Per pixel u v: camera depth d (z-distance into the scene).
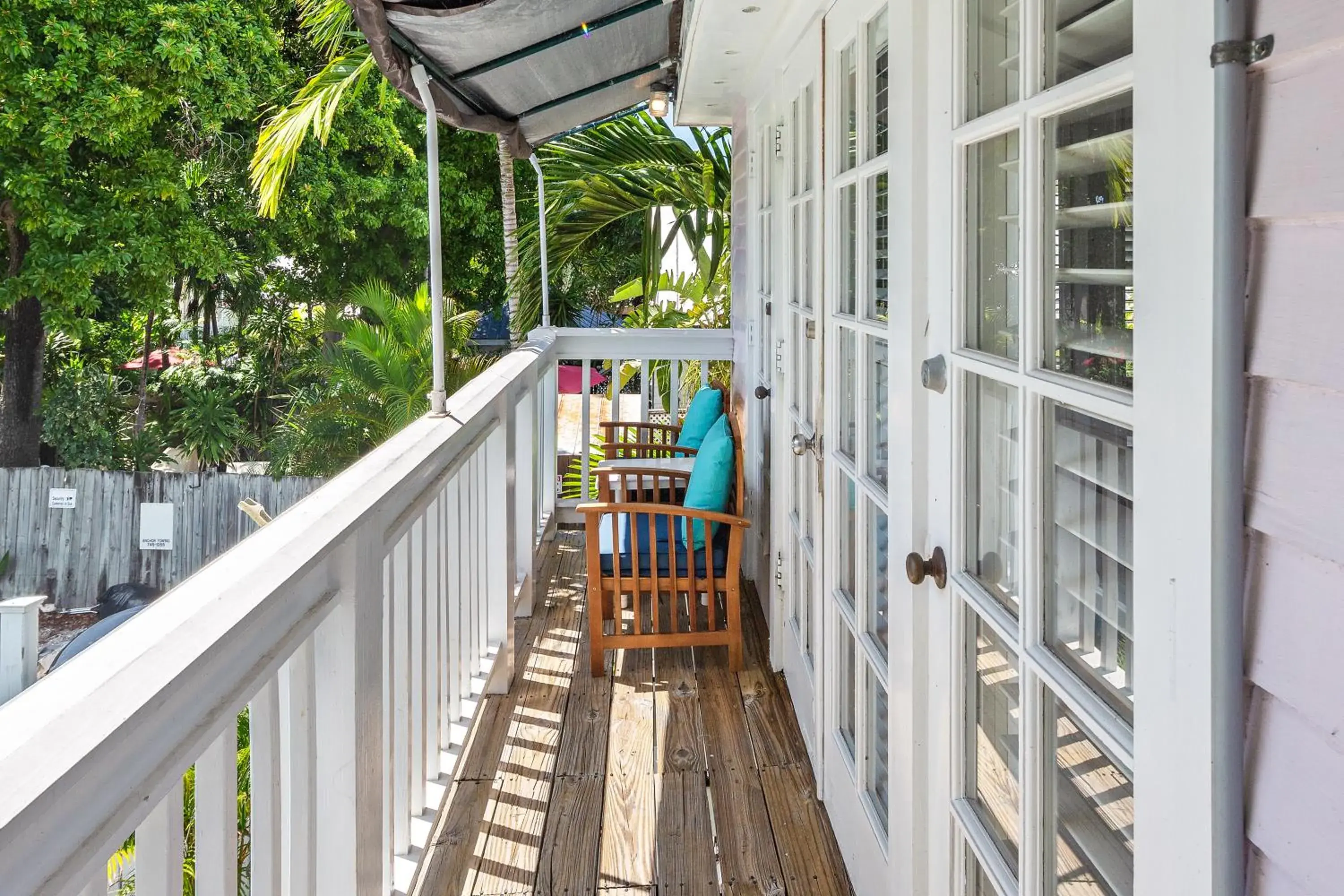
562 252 7.31
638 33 3.47
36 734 0.81
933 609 1.68
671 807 2.62
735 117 4.75
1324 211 0.67
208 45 13.58
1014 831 1.34
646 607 4.20
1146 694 0.94
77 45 12.67
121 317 16.95
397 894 2.09
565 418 11.59
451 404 2.73
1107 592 1.06
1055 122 1.19
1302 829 0.72
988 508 1.46
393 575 2.03
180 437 16.69
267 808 1.30
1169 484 0.88
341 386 11.24
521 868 2.35
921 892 1.75
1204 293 0.82
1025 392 1.25
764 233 3.88
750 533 4.56
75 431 15.48
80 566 14.05
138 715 0.87
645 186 6.89
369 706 1.69
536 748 2.95
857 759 2.19
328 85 8.40
